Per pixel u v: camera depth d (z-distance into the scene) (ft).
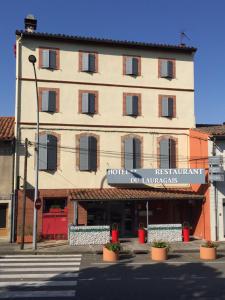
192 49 99.66
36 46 91.91
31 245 81.30
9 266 57.26
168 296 39.63
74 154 91.35
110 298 38.86
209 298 38.78
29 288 43.14
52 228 88.07
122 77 95.96
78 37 93.09
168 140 96.58
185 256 68.39
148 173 89.92
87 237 82.17
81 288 43.11
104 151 93.15
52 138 90.38
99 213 92.27
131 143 94.43
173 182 89.66
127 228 93.40
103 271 53.36
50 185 89.25
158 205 94.89
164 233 85.56
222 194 88.69
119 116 94.79
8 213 86.28
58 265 58.18
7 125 95.25
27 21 96.89
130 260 63.26
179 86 98.99
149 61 97.96
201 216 92.12
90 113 93.35
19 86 90.17
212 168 86.79
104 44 95.45
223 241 87.35
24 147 88.79
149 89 97.14
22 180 87.66
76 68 93.71
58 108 91.76
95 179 91.86
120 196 86.02
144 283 45.70
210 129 94.32
